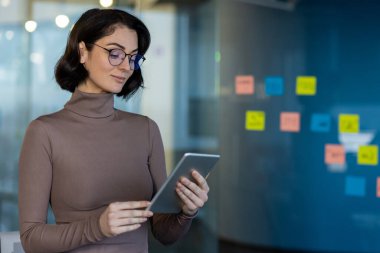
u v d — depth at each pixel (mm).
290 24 4879
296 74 4879
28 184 1566
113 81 1627
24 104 4312
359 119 4738
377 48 4707
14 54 4293
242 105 5035
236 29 5020
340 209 4781
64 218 1601
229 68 5035
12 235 2123
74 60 1658
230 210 5047
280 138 4934
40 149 1581
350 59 4758
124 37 1612
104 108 1670
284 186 4930
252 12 4969
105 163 1631
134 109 4645
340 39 4773
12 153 4301
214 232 5004
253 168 5016
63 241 1491
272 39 4930
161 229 1748
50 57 4316
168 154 4883
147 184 1703
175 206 1596
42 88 4324
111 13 1629
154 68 4793
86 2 4414
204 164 1544
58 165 1595
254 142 5012
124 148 1671
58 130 1609
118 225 1440
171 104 4863
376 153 4695
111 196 1627
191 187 1535
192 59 4938
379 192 4684
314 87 4832
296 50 4871
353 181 4746
